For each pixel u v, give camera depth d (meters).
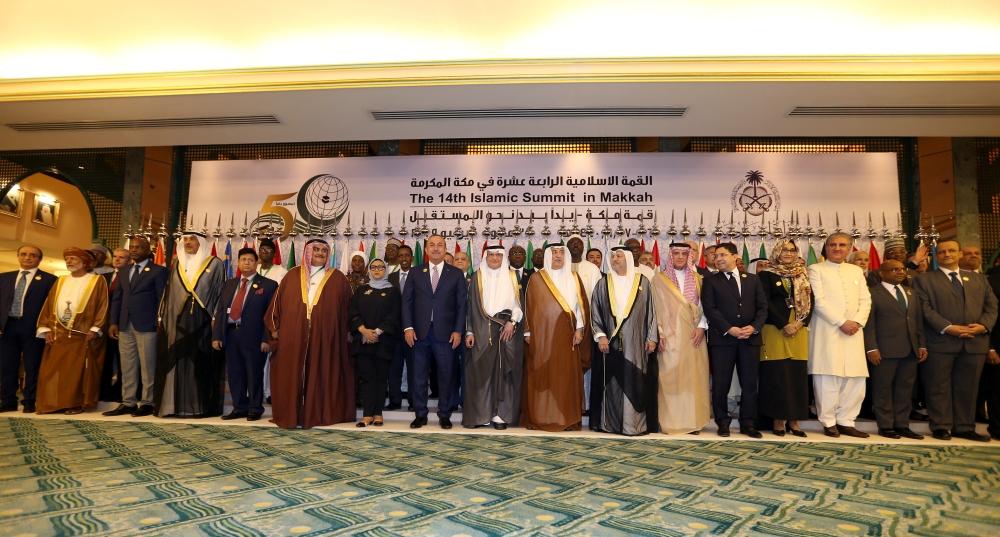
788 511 2.21
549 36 5.11
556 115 5.88
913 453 3.61
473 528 1.95
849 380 4.35
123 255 5.37
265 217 6.74
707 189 6.45
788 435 4.28
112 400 5.52
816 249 6.28
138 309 4.92
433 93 5.36
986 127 6.05
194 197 6.84
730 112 5.77
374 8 4.95
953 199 6.42
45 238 9.90
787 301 4.29
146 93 5.43
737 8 4.79
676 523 2.04
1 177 7.32
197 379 4.77
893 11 4.77
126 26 5.21
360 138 6.58
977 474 2.96
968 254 4.55
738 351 4.27
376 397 4.48
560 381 4.35
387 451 3.40
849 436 4.29
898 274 4.43
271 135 6.53
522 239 6.48
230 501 2.23
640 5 4.80
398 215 6.64
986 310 4.31
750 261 6.23
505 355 4.46
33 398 5.13
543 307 4.44
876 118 5.88
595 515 2.12
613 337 4.30
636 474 2.84
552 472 2.86
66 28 5.25
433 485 2.54
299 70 5.26
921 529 2.02
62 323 5.00
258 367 4.73
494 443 3.75
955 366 4.34
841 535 1.94
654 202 6.47
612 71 5.05
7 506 2.13
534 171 6.59
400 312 4.61
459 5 4.88
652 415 4.28
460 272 4.63
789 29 4.97
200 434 3.95
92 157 7.21
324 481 2.59
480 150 6.77
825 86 5.13
